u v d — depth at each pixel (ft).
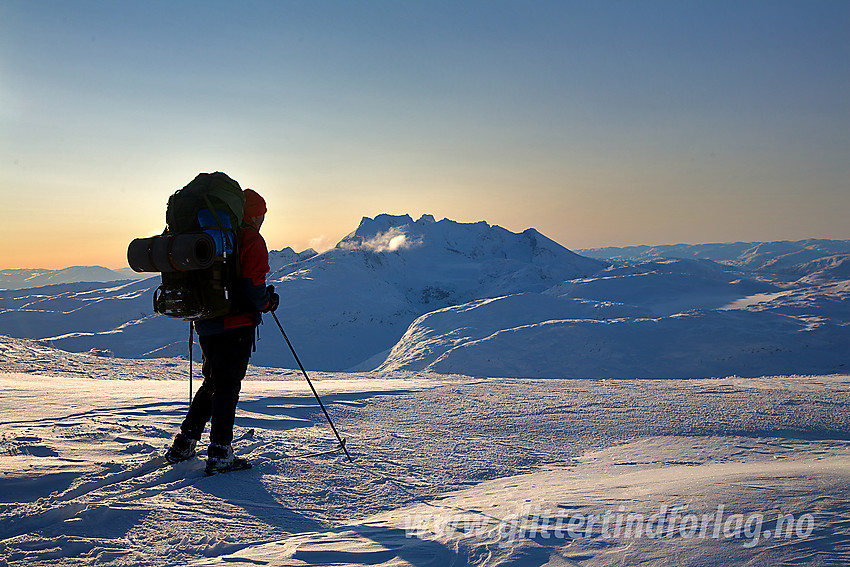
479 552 6.77
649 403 23.84
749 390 29.66
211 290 10.44
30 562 6.70
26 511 8.02
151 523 8.13
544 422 19.57
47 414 16.31
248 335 11.25
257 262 10.82
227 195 10.77
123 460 11.17
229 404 11.07
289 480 10.90
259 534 8.11
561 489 10.48
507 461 14.12
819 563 5.77
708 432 18.35
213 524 8.29
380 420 19.22
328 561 6.71
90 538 7.45
